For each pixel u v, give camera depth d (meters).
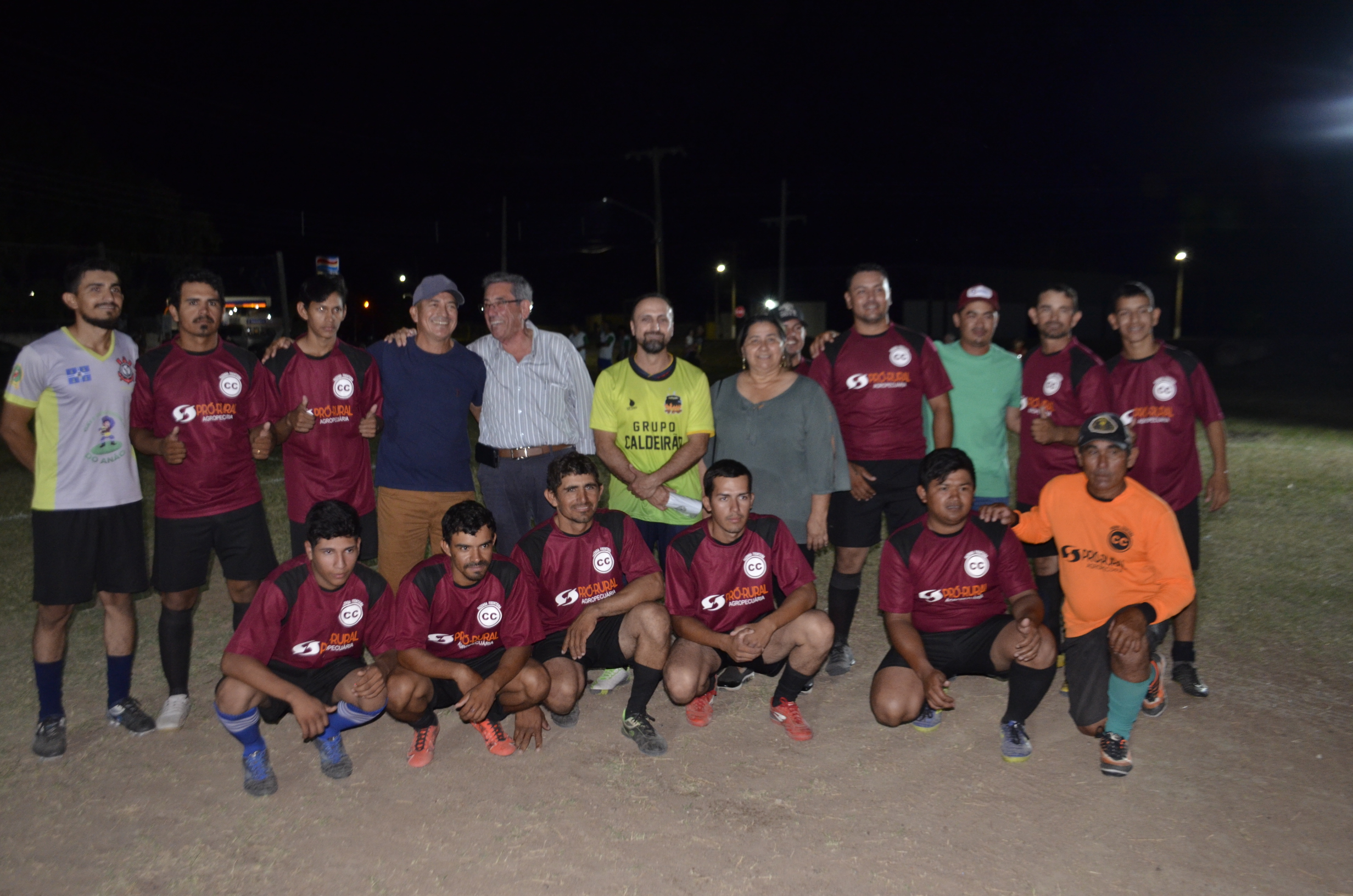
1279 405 18.95
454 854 3.16
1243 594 5.89
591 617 4.03
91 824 3.36
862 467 4.83
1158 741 3.92
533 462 4.91
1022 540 4.12
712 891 2.95
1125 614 3.57
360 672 3.56
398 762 3.85
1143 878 2.99
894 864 3.08
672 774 3.71
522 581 3.94
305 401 4.34
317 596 3.67
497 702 3.96
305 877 3.04
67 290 3.92
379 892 2.96
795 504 4.65
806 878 3.01
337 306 4.45
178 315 4.08
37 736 3.87
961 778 3.65
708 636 3.99
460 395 4.80
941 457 3.86
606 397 4.73
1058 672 4.76
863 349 4.80
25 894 2.96
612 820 3.37
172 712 4.15
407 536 4.86
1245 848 3.14
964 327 4.95
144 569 4.18
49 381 3.87
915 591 4.02
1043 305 4.97
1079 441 3.74
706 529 4.16
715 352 40.47
